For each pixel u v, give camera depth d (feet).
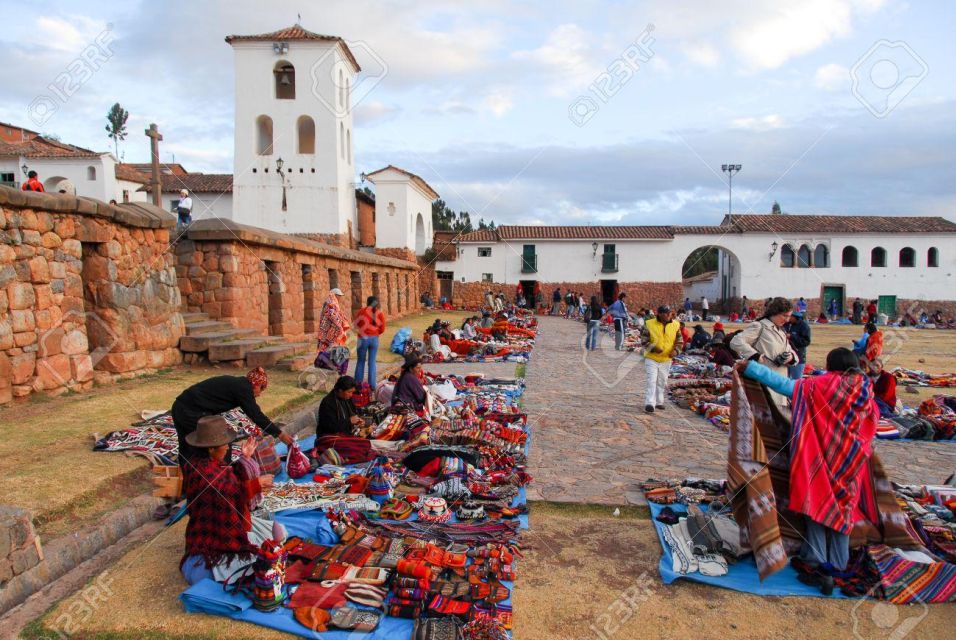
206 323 38.52
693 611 12.80
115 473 17.97
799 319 37.91
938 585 13.17
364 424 26.17
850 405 13.92
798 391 14.35
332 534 15.47
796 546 14.47
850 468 13.88
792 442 14.30
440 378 36.96
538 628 12.11
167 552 15.07
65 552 14.19
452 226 208.85
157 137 48.34
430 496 18.57
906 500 17.16
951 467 22.85
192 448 13.50
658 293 139.64
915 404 35.65
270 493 18.01
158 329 34.04
